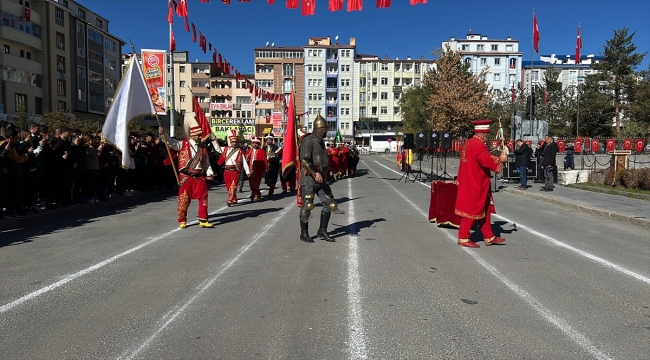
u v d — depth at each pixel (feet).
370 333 12.89
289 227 30.17
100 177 42.11
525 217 34.71
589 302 15.48
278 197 49.83
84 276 18.56
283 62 301.84
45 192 35.88
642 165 87.56
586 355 11.60
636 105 170.71
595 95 169.78
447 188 29.45
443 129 125.90
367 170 108.78
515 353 11.69
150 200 46.57
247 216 35.24
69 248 23.80
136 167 49.85
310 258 21.50
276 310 14.69
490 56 299.38
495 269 19.61
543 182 65.77
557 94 175.42
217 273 18.94
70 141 38.34
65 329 13.28
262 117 282.15
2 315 14.37
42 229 29.58
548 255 22.25
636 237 26.91
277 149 52.21
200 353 11.73
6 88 128.77
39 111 143.64
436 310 14.67
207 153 30.35
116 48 195.11
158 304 15.30
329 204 25.29
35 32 142.61
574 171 58.80
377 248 23.66
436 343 12.25
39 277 18.47
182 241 25.54
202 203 29.78
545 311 14.62
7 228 29.76
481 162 23.25
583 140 98.22
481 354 11.63
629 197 44.47
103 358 11.50
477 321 13.76
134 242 25.30
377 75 312.29
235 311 14.61
